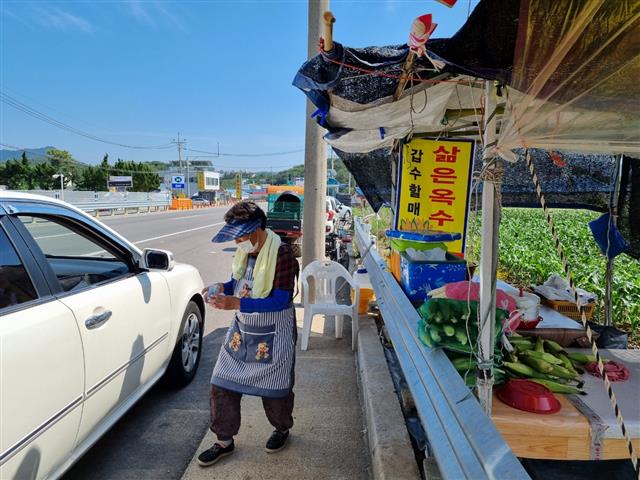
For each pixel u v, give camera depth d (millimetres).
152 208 36562
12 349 1838
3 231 2176
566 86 1419
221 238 2357
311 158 6246
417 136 4289
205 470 2664
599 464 2566
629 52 1302
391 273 4285
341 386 3836
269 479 2592
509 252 9312
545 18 1279
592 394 2295
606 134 1537
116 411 2730
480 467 1444
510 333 2580
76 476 2699
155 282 3264
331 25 1897
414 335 2576
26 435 1894
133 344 2854
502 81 1542
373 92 2592
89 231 2920
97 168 56000
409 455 2430
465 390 1872
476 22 1417
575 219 16422
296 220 12984
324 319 5770
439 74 2244
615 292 5652
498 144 1735
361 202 16547
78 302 2361
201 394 3744
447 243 4398
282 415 2756
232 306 2525
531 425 1999
